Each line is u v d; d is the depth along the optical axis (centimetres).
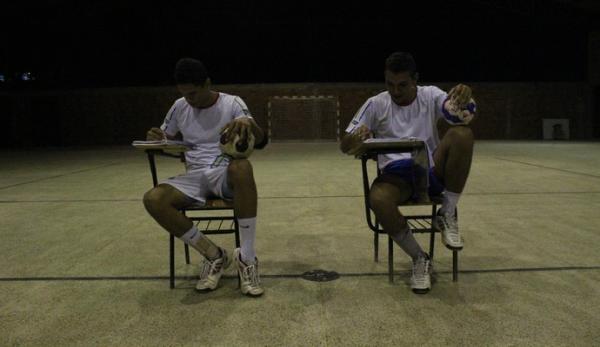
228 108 254
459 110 224
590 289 237
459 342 182
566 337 185
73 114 1784
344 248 322
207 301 229
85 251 321
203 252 245
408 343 182
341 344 182
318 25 1820
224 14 1814
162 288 249
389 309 215
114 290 246
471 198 502
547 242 328
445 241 239
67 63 1828
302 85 1733
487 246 320
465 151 225
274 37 1839
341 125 1741
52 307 224
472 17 1752
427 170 228
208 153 255
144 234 367
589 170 743
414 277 238
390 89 246
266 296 235
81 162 1030
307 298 231
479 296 230
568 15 1647
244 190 229
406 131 258
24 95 1797
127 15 1778
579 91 1745
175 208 236
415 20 1788
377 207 227
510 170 750
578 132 1762
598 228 365
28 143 1817
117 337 191
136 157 1159
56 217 432
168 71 1836
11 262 297
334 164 887
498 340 183
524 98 1744
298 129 1747
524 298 226
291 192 558
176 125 267
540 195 516
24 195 559
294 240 344
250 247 238
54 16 1750
